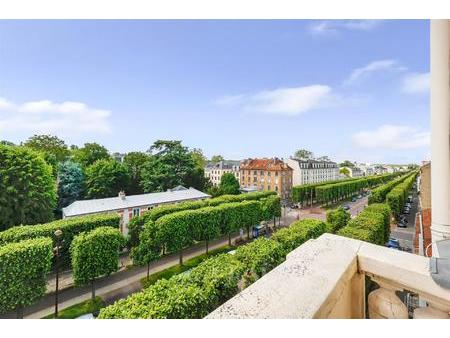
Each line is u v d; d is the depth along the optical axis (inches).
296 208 2340.1
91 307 693.3
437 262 63.1
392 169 6579.7
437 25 154.2
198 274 511.5
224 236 1355.8
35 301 653.9
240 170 2960.1
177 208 1180.5
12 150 1168.2
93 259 725.9
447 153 152.9
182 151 2140.7
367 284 76.0
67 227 888.3
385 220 943.7
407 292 82.6
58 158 1910.7
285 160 3120.1
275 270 63.6
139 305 394.3
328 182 2928.2
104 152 2118.6
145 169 2047.2
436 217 158.1
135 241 1051.3
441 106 154.1
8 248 617.0
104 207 1181.1
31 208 1166.3
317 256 70.4
